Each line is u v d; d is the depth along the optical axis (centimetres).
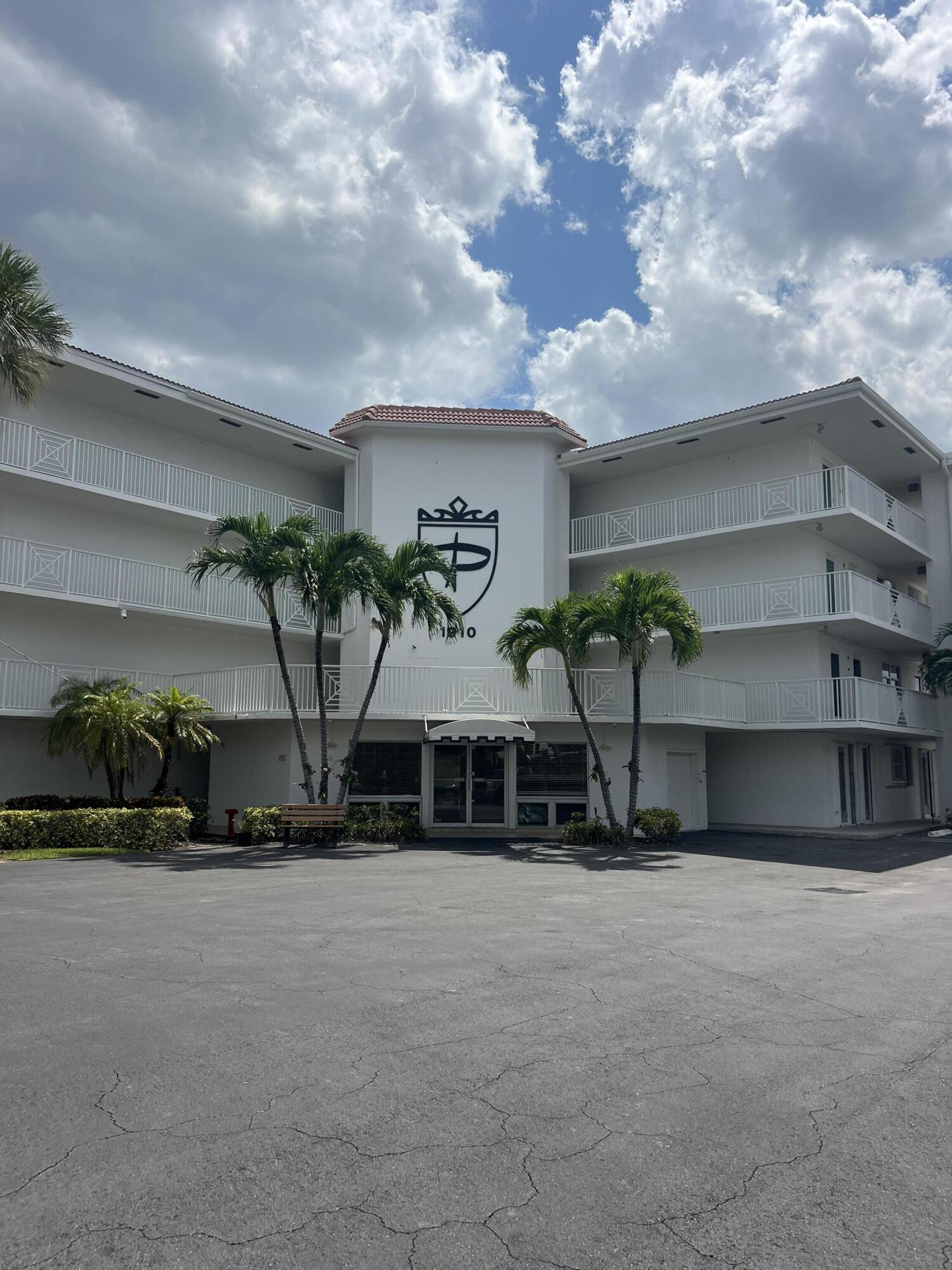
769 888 1345
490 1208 369
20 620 2222
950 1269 333
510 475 2805
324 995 679
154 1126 442
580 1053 559
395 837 2042
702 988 720
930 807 3381
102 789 2359
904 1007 675
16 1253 331
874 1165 415
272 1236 346
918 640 2853
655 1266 331
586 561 2952
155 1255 332
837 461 2830
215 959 796
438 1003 661
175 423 2561
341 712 2302
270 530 1989
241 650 2712
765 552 2692
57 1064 527
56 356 1934
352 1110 466
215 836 2255
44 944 855
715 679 2488
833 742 2603
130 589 2334
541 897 1201
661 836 2086
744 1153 424
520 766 2420
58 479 2202
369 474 2777
